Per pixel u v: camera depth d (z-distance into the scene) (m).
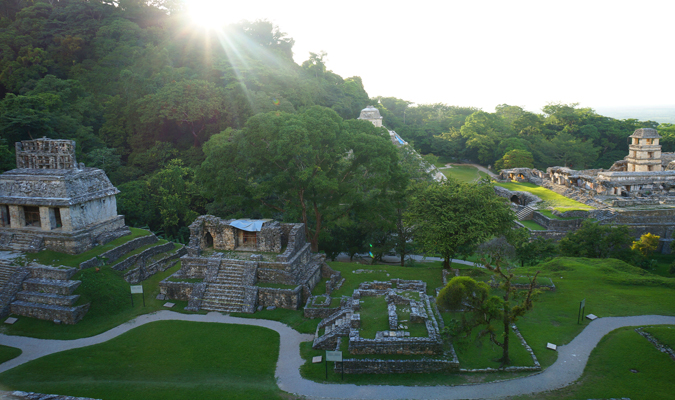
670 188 74.00
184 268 37.75
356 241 55.44
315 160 45.09
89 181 41.53
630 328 28.56
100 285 35.44
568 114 136.00
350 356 25.66
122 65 100.00
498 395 22.44
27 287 34.94
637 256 47.06
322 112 47.22
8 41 96.94
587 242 47.78
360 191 49.72
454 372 24.67
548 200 76.56
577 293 34.44
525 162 105.44
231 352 28.30
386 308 29.97
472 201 39.22
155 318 33.31
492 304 23.42
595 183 75.88
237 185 44.69
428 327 26.80
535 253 50.03
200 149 77.31
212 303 34.72
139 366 26.75
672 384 22.52
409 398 22.58
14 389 23.47
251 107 79.69
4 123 57.38
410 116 174.25
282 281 35.88
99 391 23.00
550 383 23.22
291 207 47.84
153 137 80.44
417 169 61.88
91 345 29.50
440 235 38.12
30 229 39.53
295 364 26.67
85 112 80.31
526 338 27.75
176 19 115.31
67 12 108.38
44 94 69.50
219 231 39.81
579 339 27.55
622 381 23.05
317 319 32.59
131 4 117.88
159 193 61.97
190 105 73.38
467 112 182.50
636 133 85.25
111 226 43.84
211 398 22.34
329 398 22.83
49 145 40.50
